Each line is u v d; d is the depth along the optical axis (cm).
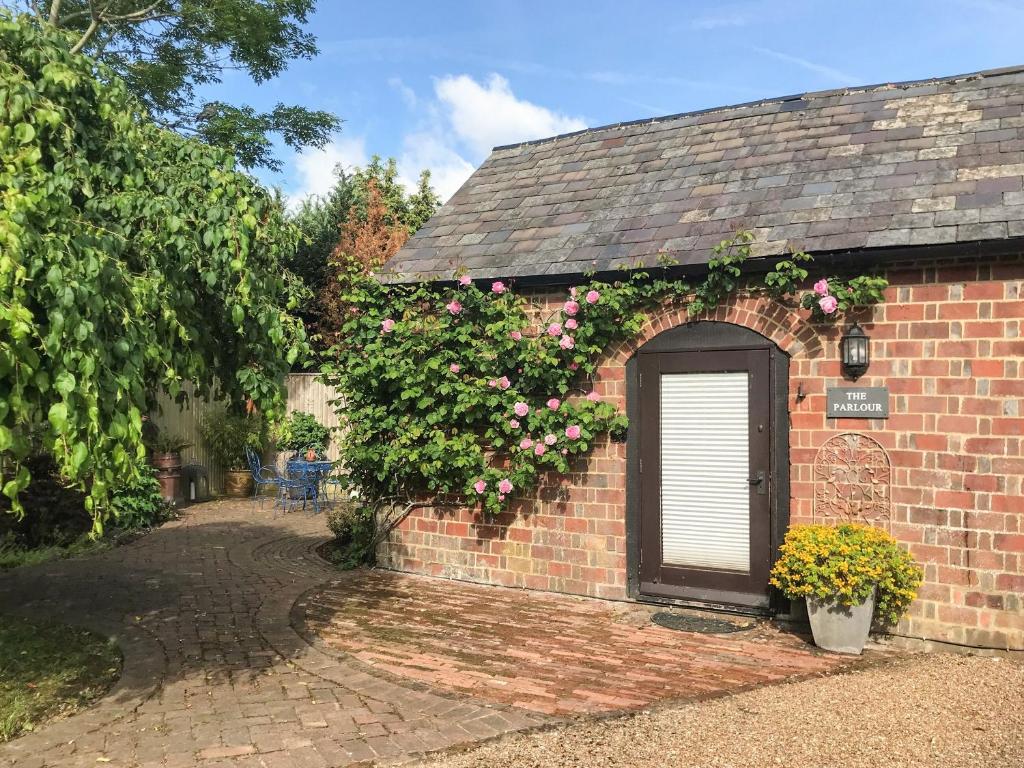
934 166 658
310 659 556
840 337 625
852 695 481
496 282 767
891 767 381
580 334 715
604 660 559
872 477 611
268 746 407
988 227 560
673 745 408
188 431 1453
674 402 705
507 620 665
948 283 586
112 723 438
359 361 842
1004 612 564
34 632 618
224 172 500
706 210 734
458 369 781
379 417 830
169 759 391
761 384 662
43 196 379
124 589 762
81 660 556
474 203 938
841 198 664
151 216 453
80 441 359
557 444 732
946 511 584
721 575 685
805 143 778
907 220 601
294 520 1213
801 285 639
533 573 770
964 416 579
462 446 773
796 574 586
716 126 888
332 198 2358
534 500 770
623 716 449
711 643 600
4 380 352
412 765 386
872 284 598
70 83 429
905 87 805
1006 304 568
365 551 884
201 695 484
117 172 479
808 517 634
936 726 431
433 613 688
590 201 841
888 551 567
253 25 1442
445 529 824
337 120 1652
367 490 868
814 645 592
